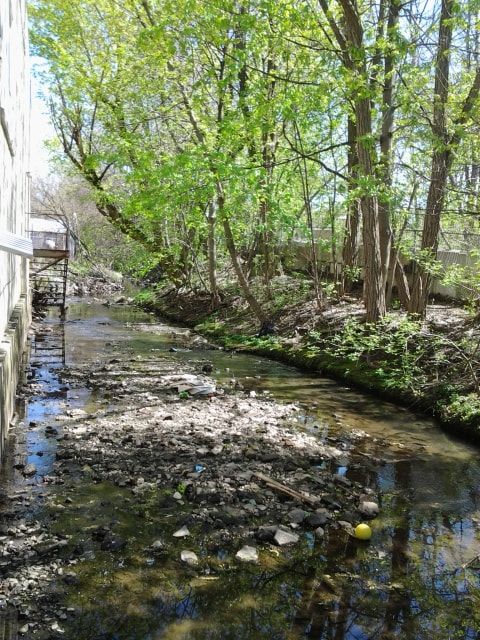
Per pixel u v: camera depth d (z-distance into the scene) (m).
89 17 20.17
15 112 10.18
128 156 17.62
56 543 4.73
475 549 5.01
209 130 16.39
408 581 4.48
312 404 9.91
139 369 12.27
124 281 39.59
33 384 10.40
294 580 4.43
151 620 3.88
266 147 15.57
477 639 3.83
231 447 7.22
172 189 13.04
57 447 7.04
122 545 4.77
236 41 12.24
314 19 11.38
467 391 9.26
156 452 6.94
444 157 10.97
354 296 17.17
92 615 3.90
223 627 3.85
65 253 22.03
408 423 8.96
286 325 16.45
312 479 6.32
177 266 24.33
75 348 14.89
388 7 11.36
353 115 13.19
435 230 11.55
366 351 12.02
